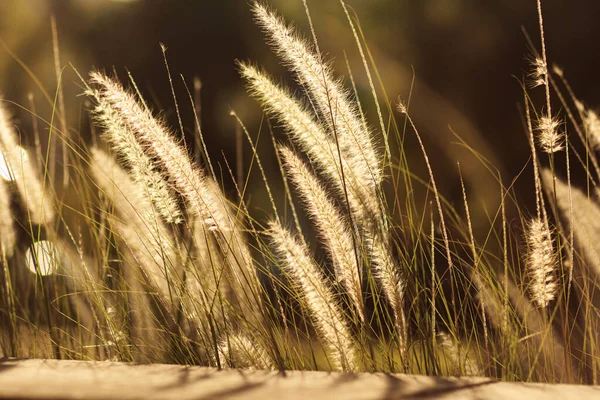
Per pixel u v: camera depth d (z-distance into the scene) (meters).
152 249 1.51
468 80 3.46
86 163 1.62
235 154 3.46
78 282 1.56
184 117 3.26
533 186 2.29
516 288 1.52
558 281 1.48
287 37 1.46
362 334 1.45
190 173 1.44
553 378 1.44
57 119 1.74
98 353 1.54
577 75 3.43
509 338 1.46
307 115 1.47
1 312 1.55
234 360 1.46
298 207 1.61
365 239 1.45
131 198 1.54
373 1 3.47
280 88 1.47
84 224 1.63
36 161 1.67
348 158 1.46
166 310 1.51
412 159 3.09
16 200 1.61
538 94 3.35
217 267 1.48
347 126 1.46
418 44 3.46
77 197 1.63
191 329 1.51
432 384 1.35
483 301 1.48
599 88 3.41
